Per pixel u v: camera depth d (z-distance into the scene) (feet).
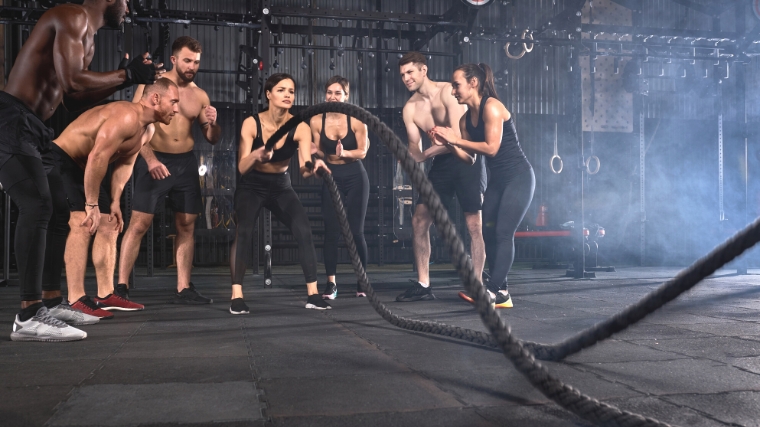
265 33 17.53
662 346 6.91
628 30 20.13
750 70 30.17
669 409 4.36
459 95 11.08
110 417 4.17
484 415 4.23
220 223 26.45
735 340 7.32
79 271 9.74
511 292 14.06
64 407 4.41
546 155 30.68
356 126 13.21
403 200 25.44
